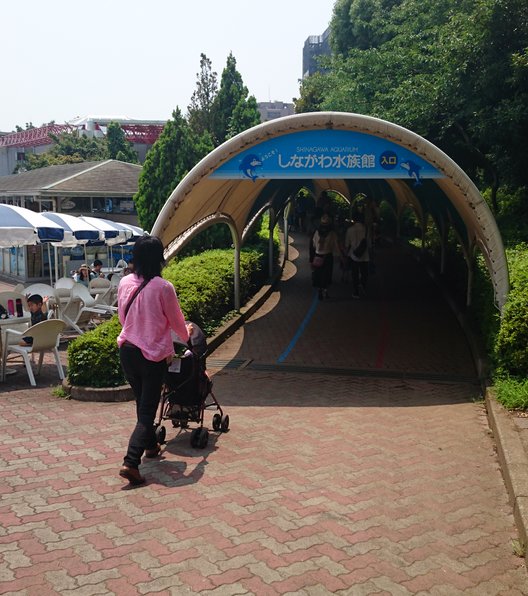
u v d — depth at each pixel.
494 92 13.05
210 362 9.54
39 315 9.29
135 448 5.04
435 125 15.28
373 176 8.54
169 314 5.22
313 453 5.80
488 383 7.55
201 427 6.00
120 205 31.36
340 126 8.34
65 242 16.67
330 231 14.52
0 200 36.91
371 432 6.38
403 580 3.79
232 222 12.23
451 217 11.88
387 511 4.67
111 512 4.62
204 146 19.27
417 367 9.28
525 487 4.73
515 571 3.92
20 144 79.38
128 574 3.82
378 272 18.58
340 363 9.50
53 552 4.07
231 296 13.02
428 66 15.88
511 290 7.93
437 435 6.30
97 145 63.09
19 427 6.50
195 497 4.88
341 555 4.05
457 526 4.46
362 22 25.64
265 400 7.54
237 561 3.97
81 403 7.41
